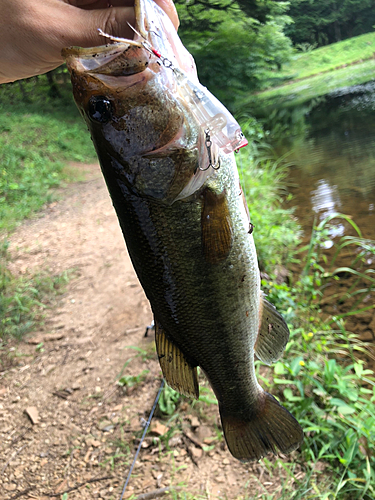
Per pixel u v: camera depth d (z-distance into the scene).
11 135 2.39
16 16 0.26
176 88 0.26
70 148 2.45
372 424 0.49
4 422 0.63
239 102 4.20
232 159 0.30
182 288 0.30
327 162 1.66
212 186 0.28
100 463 0.54
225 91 4.14
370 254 0.92
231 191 0.29
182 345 0.33
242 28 3.86
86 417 0.62
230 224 0.29
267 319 0.36
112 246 1.17
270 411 0.37
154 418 0.58
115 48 0.25
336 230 1.06
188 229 0.28
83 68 0.25
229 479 0.49
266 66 4.46
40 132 2.55
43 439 0.59
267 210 1.11
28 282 1.01
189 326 0.31
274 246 0.94
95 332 0.81
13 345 0.80
